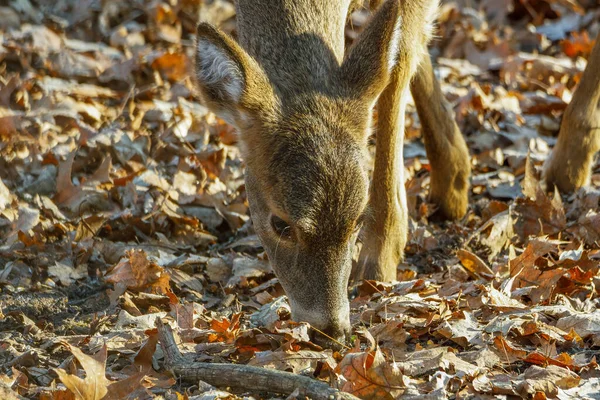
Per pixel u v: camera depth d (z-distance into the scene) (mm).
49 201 12336
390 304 9820
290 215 8688
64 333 9719
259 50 9797
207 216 12586
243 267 11164
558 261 10727
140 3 19609
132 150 13844
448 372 8461
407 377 8156
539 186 12180
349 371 7996
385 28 9398
